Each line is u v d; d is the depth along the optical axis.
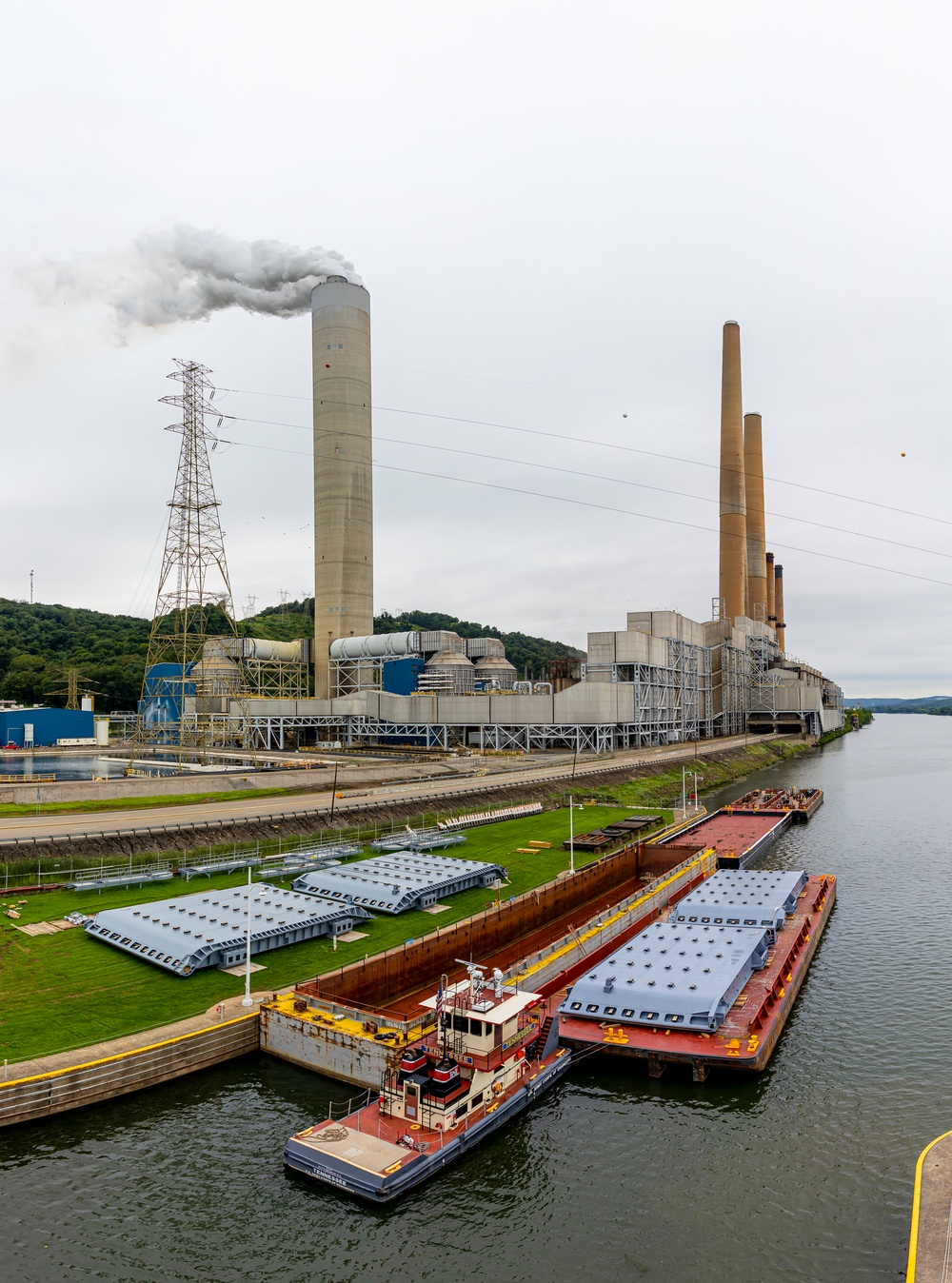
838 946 73.62
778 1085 48.22
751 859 107.31
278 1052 48.84
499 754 183.88
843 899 89.06
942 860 107.62
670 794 154.88
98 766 167.75
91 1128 41.56
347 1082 45.94
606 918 70.88
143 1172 38.59
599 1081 48.47
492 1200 37.72
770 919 72.00
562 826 113.44
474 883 80.69
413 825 107.69
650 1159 41.00
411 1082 41.47
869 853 112.38
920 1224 33.50
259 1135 41.50
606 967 57.69
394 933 65.44
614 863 96.50
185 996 52.22
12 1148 39.81
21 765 170.88
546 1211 37.06
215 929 60.44
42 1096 41.62
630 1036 50.47
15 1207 36.06
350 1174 37.12
